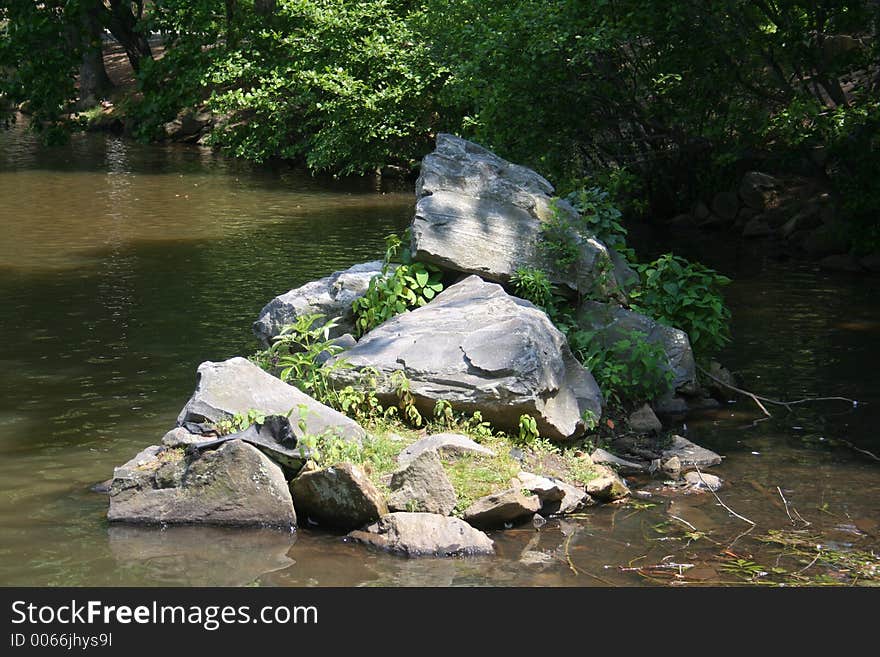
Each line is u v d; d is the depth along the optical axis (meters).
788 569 6.09
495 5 18.50
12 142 33.12
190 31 16.27
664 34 15.47
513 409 7.63
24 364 9.97
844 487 7.41
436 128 25.95
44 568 5.94
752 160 19.16
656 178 20.45
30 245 16.42
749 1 15.09
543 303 9.28
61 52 15.62
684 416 9.00
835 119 14.00
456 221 9.60
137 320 11.70
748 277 14.96
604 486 7.16
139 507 6.69
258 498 6.67
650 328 9.29
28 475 7.31
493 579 5.93
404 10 27.20
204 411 7.31
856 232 15.50
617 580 5.93
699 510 7.01
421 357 8.03
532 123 16.86
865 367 10.35
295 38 26.09
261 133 26.83
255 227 18.55
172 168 27.62
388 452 7.19
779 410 9.14
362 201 22.39
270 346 9.34
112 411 8.65
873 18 14.66
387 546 6.32
